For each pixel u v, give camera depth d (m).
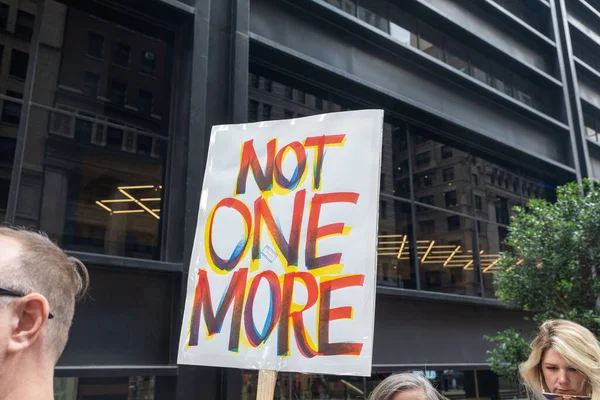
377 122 3.45
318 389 9.00
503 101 14.12
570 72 16.72
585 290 8.53
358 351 3.01
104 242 7.64
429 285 11.59
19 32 7.54
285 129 3.75
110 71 8.22
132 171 8.07
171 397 7.29
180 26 8.73
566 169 15.30
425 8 12.82
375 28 11.33
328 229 3.34
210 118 8.35
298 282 3.32
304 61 9.91
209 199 3.86
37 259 1.28
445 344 11.20
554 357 3.41
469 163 13.42
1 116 7.19
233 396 7.23
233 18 8.94
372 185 3.32
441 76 12.93
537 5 16.91
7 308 1.18
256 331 3.34
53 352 1.28
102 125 7.98
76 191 7.58
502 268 9.42
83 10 8.14
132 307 7.20
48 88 7.59
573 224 8.40
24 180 7.16
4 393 1.16
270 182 3.67
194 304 3.63
